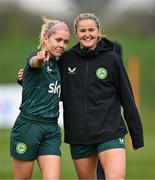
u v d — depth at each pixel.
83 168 21.64
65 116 21.39
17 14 115.44
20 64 89.50
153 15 117.25
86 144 21.03
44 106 20.41
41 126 20.38
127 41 100.50
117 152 20.50
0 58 90.88
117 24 115.75
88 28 20.84
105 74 20.92
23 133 20.44
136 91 57.88
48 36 20.61
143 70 89.12
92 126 20.86
